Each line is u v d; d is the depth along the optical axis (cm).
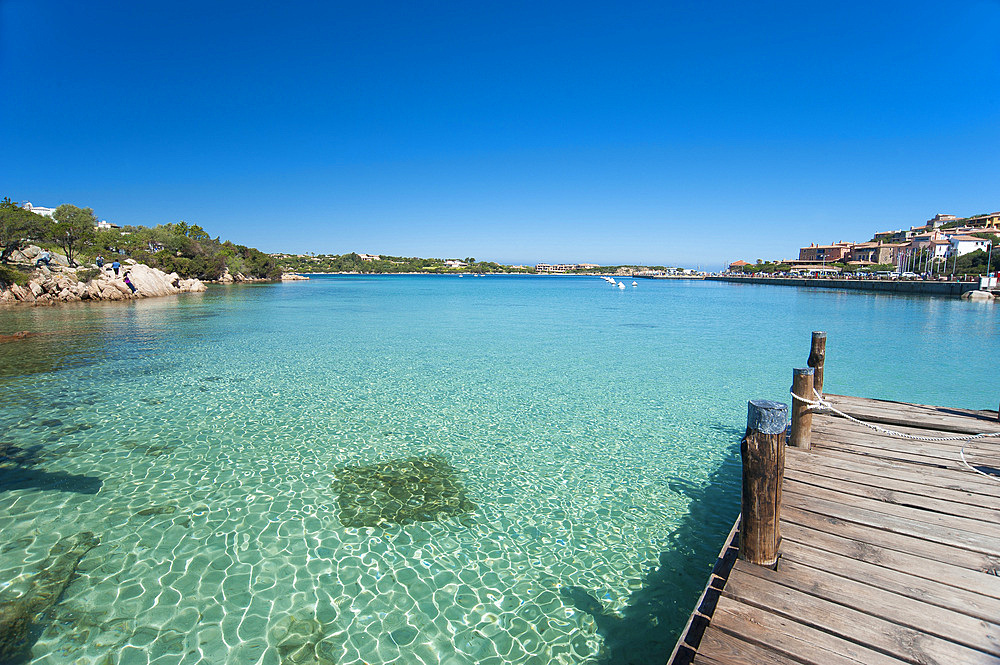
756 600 363
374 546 600
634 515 684
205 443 923
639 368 1670
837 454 666
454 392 1323
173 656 423
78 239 6291
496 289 9550
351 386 1377
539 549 601
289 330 2686
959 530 461
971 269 8469
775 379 1514
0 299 4153
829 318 3550
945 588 374
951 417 798
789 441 706
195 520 649
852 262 14862
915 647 316
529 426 1048
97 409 1126
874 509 506
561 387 1394
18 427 995
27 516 648
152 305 4394
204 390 1314
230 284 9512
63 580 520
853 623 338
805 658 309
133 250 7950
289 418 1077
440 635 459
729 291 9031
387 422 1060
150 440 934
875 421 811
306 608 490
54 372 1527
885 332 2684
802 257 19125
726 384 1446
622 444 951
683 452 913
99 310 3775
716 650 320
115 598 495
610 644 452
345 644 445
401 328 2830
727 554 457
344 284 11812
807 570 399
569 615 489
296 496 721
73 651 426
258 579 532
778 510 404
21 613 470
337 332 2616
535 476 804
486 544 609
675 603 510
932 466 622
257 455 869
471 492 746
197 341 2231
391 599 507
